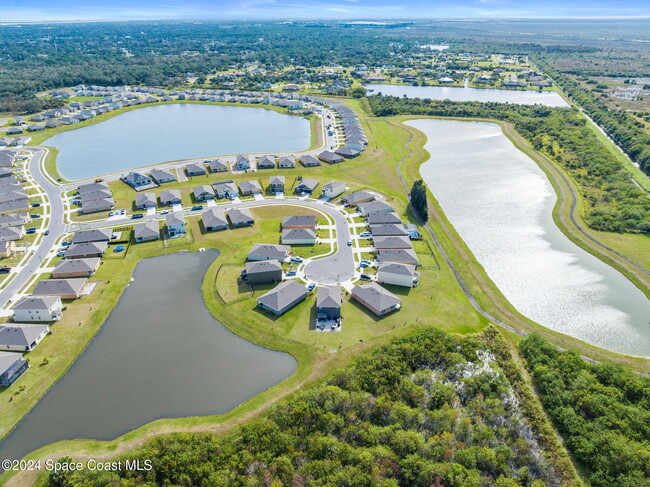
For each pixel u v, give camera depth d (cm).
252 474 5706
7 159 18438
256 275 10294
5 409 7125
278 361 8238
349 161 18512
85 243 11662
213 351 8506
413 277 10125
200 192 14812
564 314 9806
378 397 6944
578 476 6175
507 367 7944
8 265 11075
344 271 10819
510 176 17350
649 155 17350
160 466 5806
